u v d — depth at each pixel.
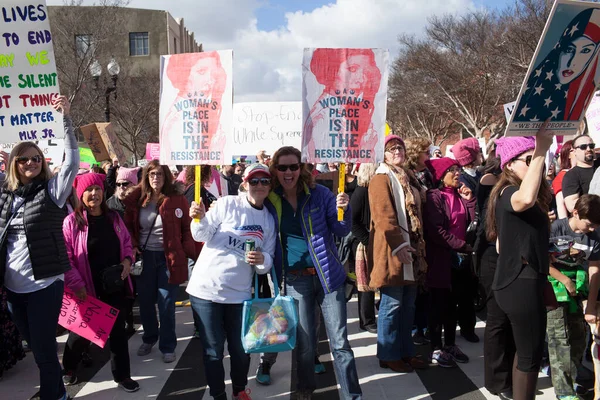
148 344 5.52
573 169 5.48
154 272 5.42
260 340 3.71
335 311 3.88
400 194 4.65
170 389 4.61
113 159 10.46
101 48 23.00
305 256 3.92
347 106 4.13
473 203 5.45
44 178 3.93
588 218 3.90
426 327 5.66
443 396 4.30
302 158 4.09
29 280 3.73
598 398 3.86
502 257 3.47
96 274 4.58
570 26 3.05
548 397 4.18
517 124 3.19
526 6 21.45
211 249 3.88
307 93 4.11
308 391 3.92
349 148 4.14
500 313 3.86
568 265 4.10
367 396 4.34
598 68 3.20
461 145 6.18
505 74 24.00
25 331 3.91
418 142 5.45
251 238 3.86
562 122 3.24
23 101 4.23
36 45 4.20
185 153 4.11
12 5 4.17
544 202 3.51
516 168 3.53
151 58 40.88
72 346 4.62
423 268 4.69
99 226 4.66
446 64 28.02
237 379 3.99
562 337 4.02
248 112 7.80
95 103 22.48
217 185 8.67
